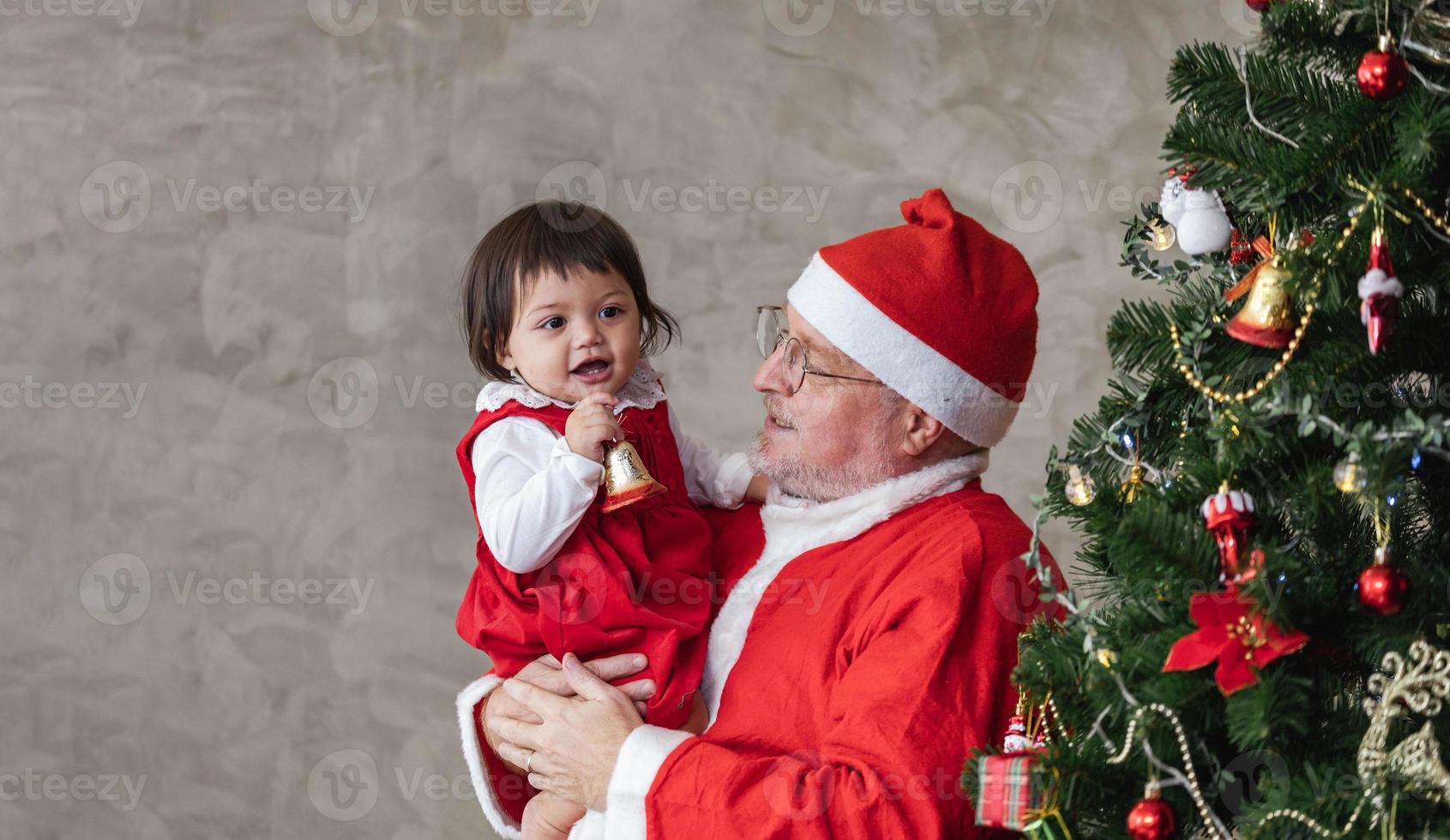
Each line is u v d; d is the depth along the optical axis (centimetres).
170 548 329
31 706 334
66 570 333
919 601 134
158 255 328
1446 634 94
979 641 132
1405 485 101
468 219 313
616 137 307
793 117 302
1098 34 289
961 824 122
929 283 150
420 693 317
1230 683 96
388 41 315
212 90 324
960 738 125
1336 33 102
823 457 155
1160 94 287
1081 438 117
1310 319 102
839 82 300
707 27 303
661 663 147
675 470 168
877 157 298
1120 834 107
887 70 298
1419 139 90
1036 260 294
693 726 150
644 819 130
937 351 150
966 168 295
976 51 294
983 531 142
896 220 298
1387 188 93
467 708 155
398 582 318
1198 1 284
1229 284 116
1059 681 109
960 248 153
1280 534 106
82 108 330
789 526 159
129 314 329
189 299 327
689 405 305
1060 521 294
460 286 175
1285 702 96
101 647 331
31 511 335
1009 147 294
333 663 321
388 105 315
